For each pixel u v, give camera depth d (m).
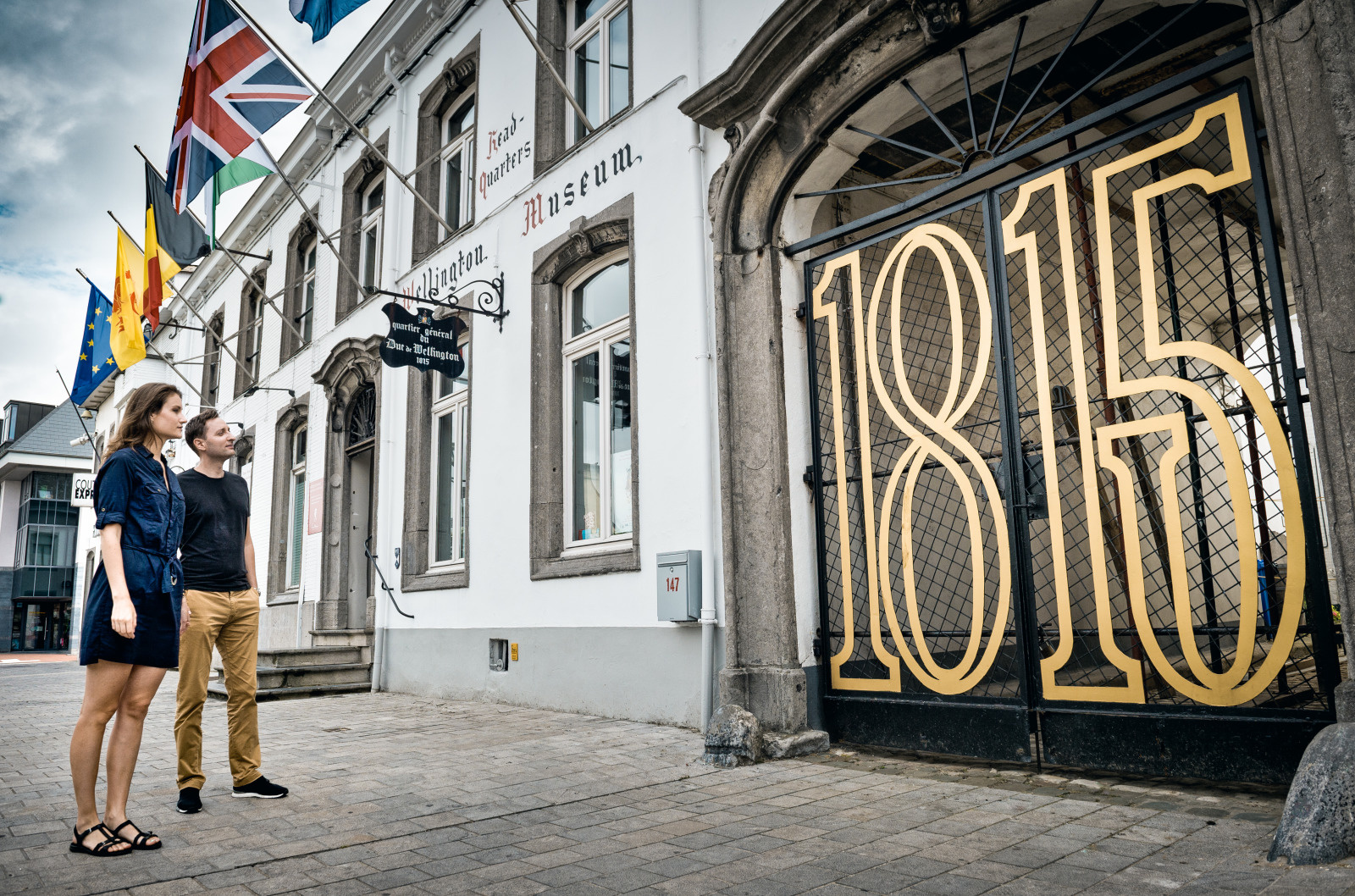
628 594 6.48
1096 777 4.10
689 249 6.26
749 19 6.01
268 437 14.01
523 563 7.71
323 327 12.41
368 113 11.57
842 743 5.25
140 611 3.34
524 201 8.29
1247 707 3.71
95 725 3.26
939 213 5.05
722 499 5.64
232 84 8.30
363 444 11.29
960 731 4.69
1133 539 4.13
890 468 5.33
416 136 10.50
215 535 4.01
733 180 5.78
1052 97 6.13
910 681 5.04
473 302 8.88
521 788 4.29
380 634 9.65
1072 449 4.58
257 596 4.20
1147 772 3.99
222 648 4.15
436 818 3.71
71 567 39.00
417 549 9.48
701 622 5.68
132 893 2.78
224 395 16.47
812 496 5.62
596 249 7.40
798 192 5.75
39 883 2.86
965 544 6.55
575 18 8.37
